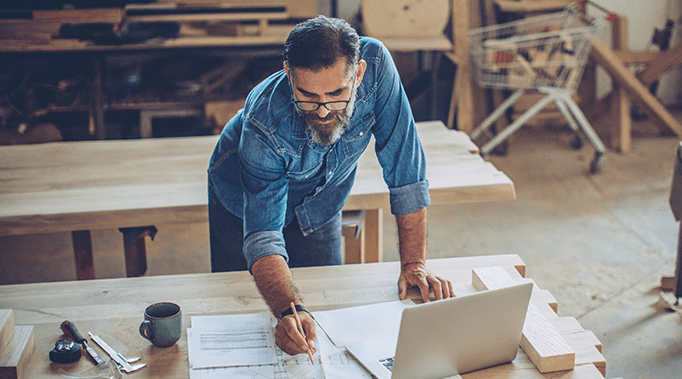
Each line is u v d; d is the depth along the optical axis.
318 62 1.17
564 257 3.17
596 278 2.96
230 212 1.84
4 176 2.46
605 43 5.27
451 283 1.52
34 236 3.38
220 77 4.31
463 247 3.30
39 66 4.49
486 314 1.18
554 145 4.80
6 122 3.95
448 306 1.13
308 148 1.48
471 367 1.25
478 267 1.65
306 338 1.25
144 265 2.51
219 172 1.79
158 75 4.42
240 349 1.30
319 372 1.24
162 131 4.46
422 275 1.52
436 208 3.80
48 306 1.46
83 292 1.52
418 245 1.58
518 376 1.24
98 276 3.02
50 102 4.09
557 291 2.85
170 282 1.57
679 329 2.55
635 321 2.61
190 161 2.66
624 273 3.00
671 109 5.50
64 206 2.18
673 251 3.21
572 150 4.69
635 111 5.35
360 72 1.31
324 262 1.96
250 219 1.45
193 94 4.22
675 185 2.52
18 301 1.48
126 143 2.88
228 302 1.48
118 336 1.35
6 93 3.97
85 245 2.38
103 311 1.44
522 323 1.24
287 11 4.43
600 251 3.23
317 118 1.27
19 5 3.85
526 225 3.55
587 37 4.05
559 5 4.80
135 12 4.00
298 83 1.21
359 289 1.54
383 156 1.57
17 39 3.79
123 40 3.82
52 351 1.25
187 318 1.42
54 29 3.79
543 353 1.25
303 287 1.55
